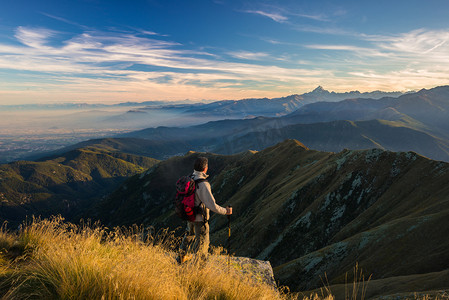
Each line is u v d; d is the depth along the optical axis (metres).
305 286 49.22
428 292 17.02
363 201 78.62
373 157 87.75
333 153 113.69
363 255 47.00
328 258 51.66
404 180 74.25
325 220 78.81
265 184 127.00
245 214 108.88
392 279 30.50
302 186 93.44
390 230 48.00
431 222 44.00
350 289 30.56
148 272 3.62
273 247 79.12
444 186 62.97
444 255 37.44
